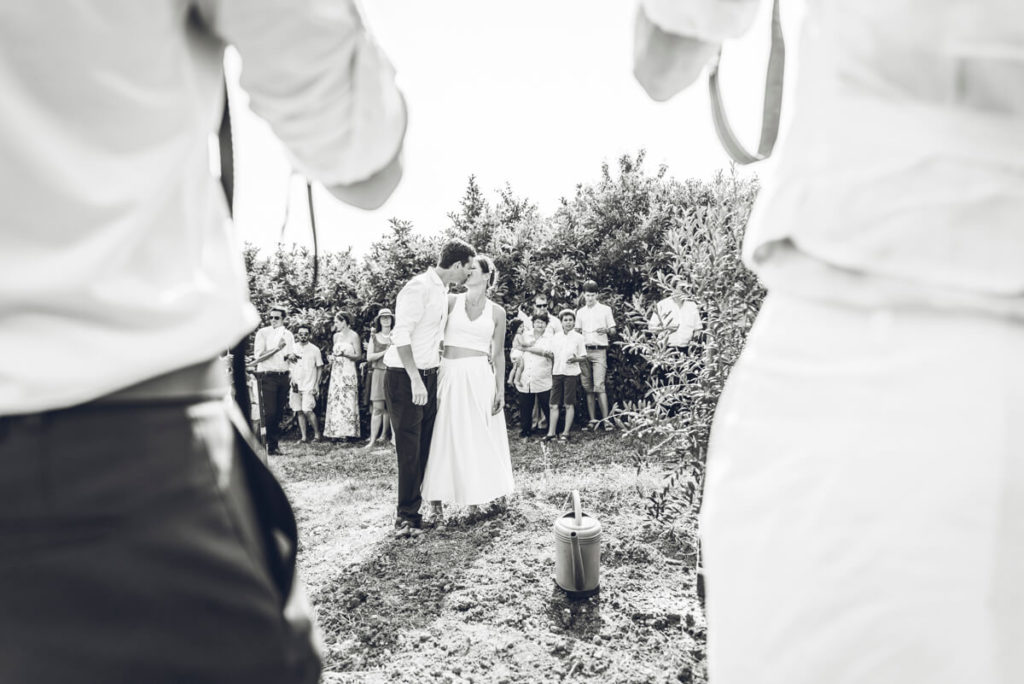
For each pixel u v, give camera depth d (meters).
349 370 10.46
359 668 3.02
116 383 0.63
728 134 1.06
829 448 0.64
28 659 0.61
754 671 0.70
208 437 0.71
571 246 11.28
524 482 6.36
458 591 3.80
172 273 0.70
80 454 0.62
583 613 3.41
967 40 0.59
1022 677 0.56
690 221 3.82
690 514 3.99
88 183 0.63
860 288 0.65
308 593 3.93
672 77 0.96
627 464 6.95
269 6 0.71
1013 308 0.59
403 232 12.28
